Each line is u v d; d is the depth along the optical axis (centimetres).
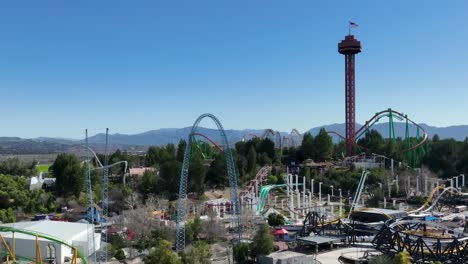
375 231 19275
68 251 17588
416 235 15800
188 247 16512
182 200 19125
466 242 14950
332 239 18362
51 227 19175
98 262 16762
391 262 14438
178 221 18650
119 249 17788
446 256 14900
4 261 16050
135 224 19888
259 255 15762
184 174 19300
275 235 19875
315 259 16562
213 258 17188
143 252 18362
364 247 18438
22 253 17488
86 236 18925
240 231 19512
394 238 16088
